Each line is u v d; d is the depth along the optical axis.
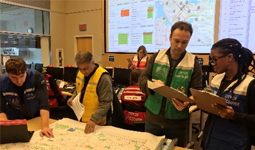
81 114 1.61
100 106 1.57
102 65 6.50
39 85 1.63
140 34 5.71
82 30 7.36
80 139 1.31
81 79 1.74
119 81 3.80
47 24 7.16
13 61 1.38
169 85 1.47
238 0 4.25
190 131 2.79
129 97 2.26
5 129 1.23
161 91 1.28
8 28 6.01
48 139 1.31
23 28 6.43
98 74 1.63
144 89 1.49
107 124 1.91
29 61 6.73
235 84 1.15
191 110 2.39
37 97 1.61
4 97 1.61
